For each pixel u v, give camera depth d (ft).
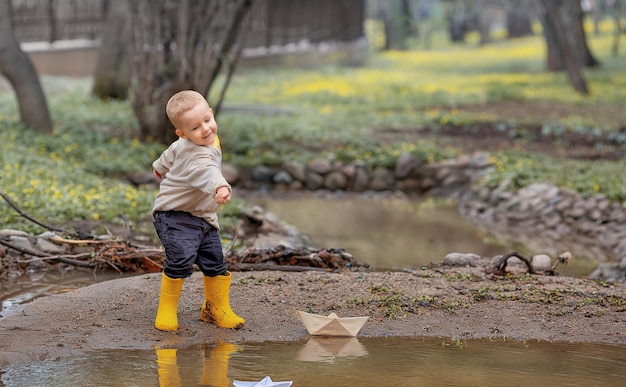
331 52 141.90
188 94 19.25
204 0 51.83
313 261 27.76
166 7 53.06
